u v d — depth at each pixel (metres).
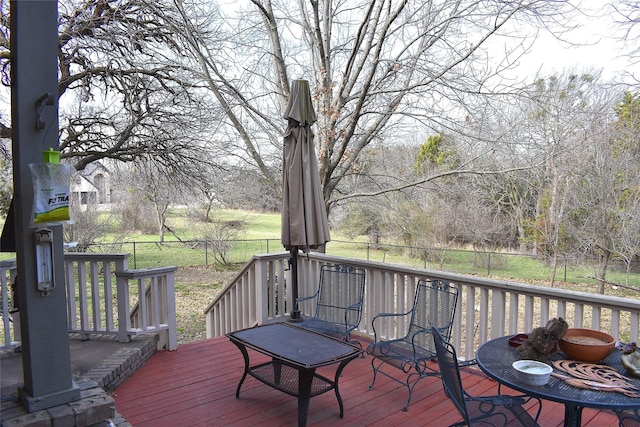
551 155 7.11
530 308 3.27
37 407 1.95
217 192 8.98
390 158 9.16
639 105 8.43
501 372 2.08
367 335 4.46
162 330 4.19
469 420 2.05
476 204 11.74
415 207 12.43
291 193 4.29
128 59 6.92
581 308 2.97
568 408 2.10
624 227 8.96
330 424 2.87
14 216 1.98
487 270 12.59
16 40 1.84
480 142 7.34
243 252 16.33
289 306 5.29
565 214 9.84
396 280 4.15
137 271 3.89
